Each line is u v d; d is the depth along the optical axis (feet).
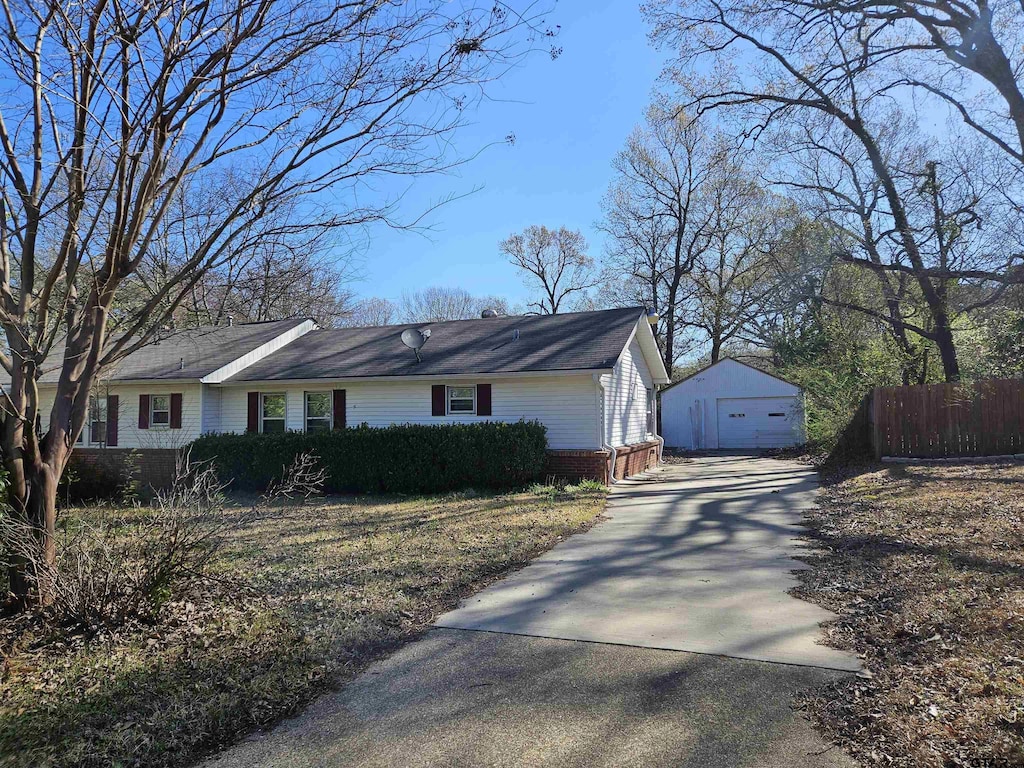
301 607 19.75
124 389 60.59
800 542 27.12
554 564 24.56
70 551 19.06
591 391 51.26
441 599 20.39
